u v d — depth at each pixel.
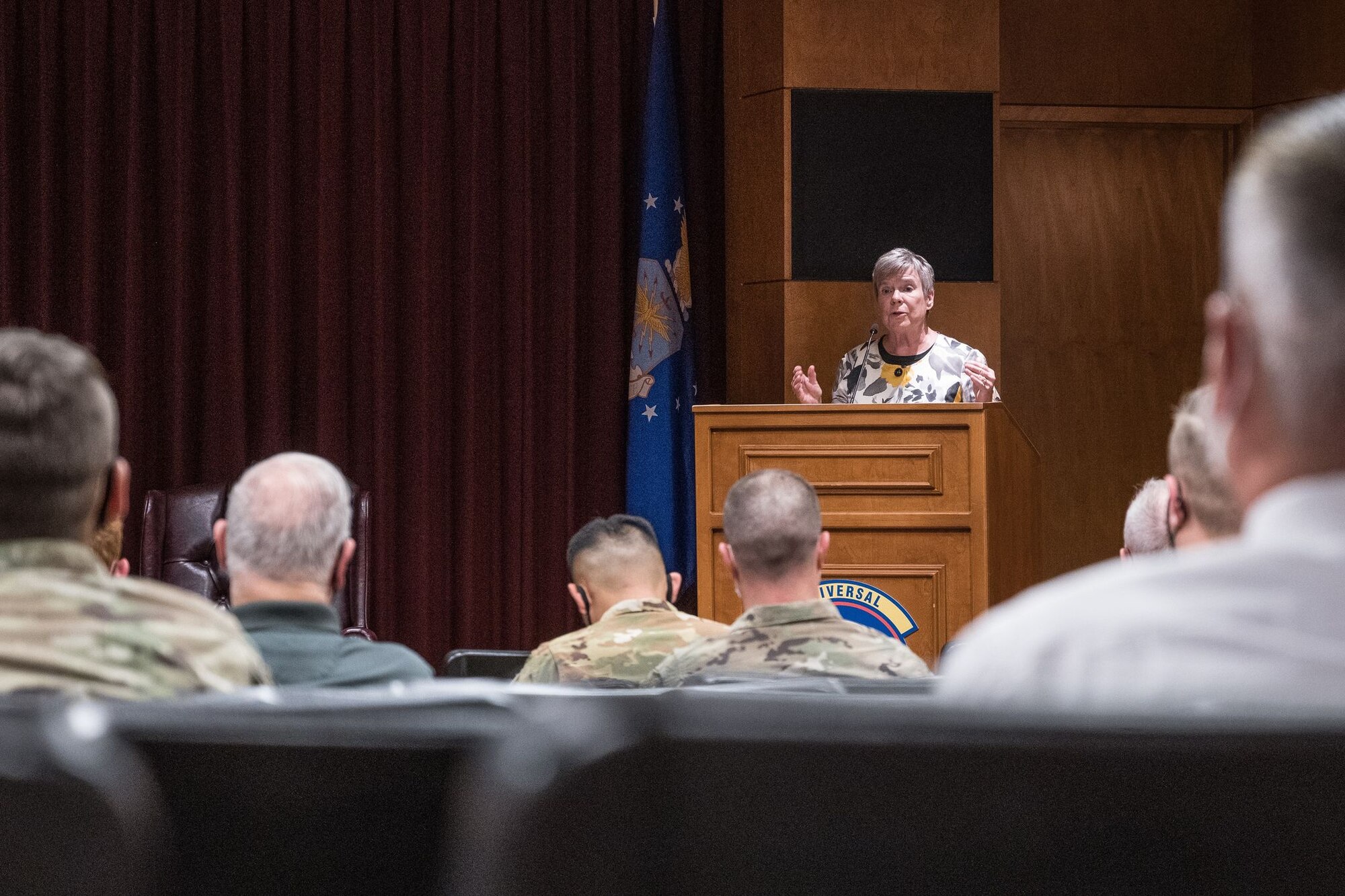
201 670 2.50
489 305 12.16
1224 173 13.70
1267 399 1.37
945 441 7.81
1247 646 1.28
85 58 11.66
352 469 12.09
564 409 12.20
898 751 1.16
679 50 12.14
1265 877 1.14
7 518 2.49
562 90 12.16
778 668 4.16
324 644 3.78
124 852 1.23
